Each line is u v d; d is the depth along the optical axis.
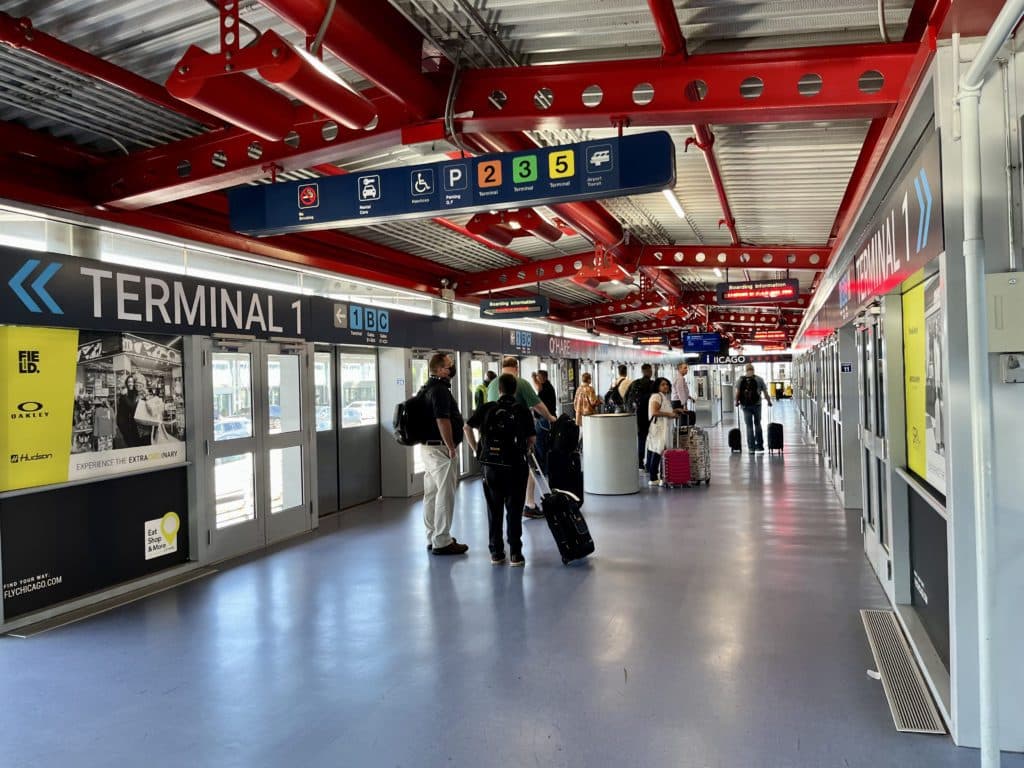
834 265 9.11
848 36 4.28
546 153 4.31
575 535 6.08
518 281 11.54
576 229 8.30
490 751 3.10
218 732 3.36
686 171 6.87
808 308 17.23
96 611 5.25
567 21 4.01
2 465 4.91
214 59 3.17
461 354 12.43
